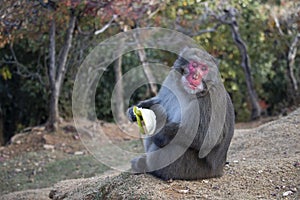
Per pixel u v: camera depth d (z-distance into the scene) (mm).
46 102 14508
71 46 12578
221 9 12539
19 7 9273
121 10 10352
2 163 10805
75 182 7039
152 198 5359
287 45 14398
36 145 11539
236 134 8703
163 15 12273
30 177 10102
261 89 15484
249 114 15148
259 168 6246
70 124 12211
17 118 15156
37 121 14898
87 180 6980
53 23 11242
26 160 10852
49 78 12078
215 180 5883
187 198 5379
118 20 10781
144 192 5488
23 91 14695
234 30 13156
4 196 8141
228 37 14445
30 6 9586
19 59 14250
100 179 6680
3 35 9711
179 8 12578
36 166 10547
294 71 15312
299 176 5988
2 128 14930
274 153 7094
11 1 9070
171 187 5621
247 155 7195
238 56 14836
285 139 7562
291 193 5598
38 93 14602
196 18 13273
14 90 14891
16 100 15000
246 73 13586
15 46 13867
